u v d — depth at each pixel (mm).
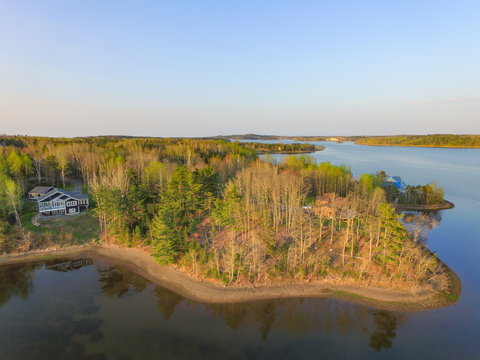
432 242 70312
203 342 39062
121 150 138375
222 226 71500
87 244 69312
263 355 36938
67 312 45375
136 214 72562
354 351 37625
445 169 192750
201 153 156750
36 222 74062
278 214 73875
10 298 49250
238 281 52625
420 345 38594
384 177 121938
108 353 36938
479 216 92750
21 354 36656
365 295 48906
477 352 37438
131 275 56781
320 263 55938
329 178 110188
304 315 44562
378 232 57656
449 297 48250
